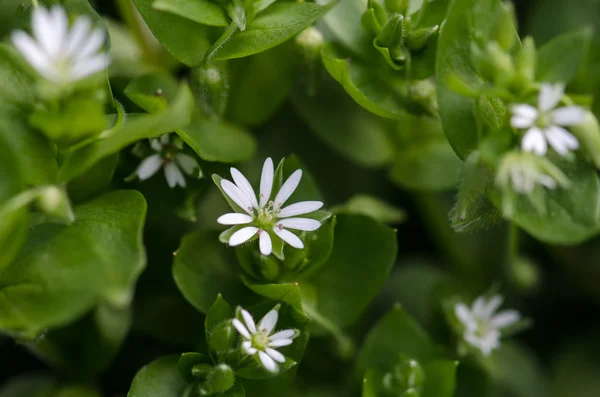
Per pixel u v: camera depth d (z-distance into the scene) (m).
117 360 0.20
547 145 0.17
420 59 0.19
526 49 0.17
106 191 0.18
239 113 0.20
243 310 0.17
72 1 0.18
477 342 0.19
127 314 0.19
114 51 0.20
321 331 0.18
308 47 0.19
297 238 0.18
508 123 0.17
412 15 0.19
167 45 0.18
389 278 0.20
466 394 0.20
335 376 0.19
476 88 0.17
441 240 0.21
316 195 0.18
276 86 0.19
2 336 0.19
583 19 0.21
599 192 0.17
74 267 0.17
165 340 0.19
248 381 0.18
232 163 0.19
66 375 0.19
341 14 0.19
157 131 0.17
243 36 0.18
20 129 0.17
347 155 0.20
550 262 0.21
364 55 0.19
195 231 0.19
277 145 0.20
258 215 0.18
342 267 0.19
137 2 0.18
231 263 0.18
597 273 0.21
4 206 0.17
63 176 0.17
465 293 0.20
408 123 0.20
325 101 0.20
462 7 0.17
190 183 0.19
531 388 0.20
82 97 0.17
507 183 0.17
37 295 0.17
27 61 0.17
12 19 0.19
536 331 0.21
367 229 0.18
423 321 0.20
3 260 0.17
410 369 0.18
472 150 0.17
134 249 0.17
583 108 0.17
